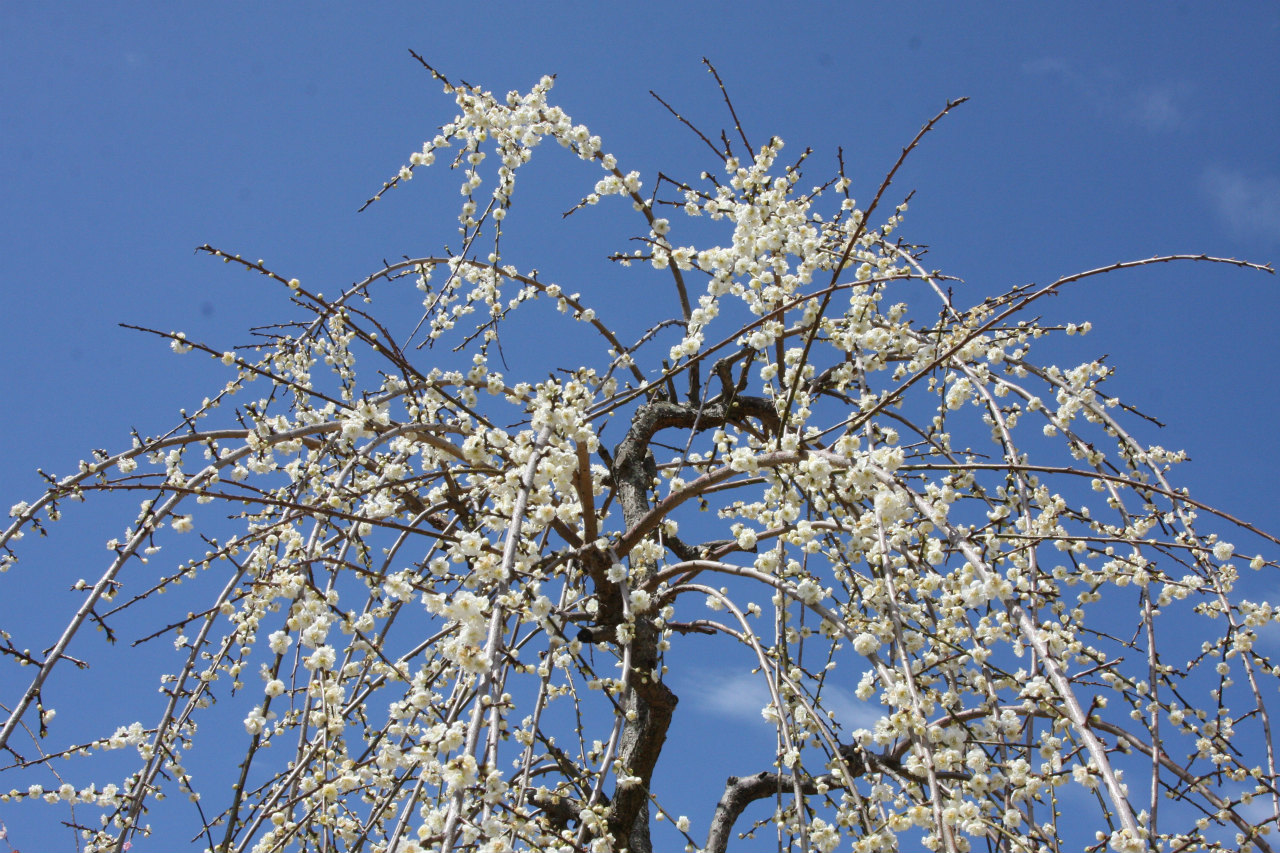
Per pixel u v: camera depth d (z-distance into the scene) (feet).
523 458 11.14
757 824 11.99
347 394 16.01
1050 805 10.19
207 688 12.64
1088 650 12.90
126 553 10.93
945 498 10.92
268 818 10.05
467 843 7.95
